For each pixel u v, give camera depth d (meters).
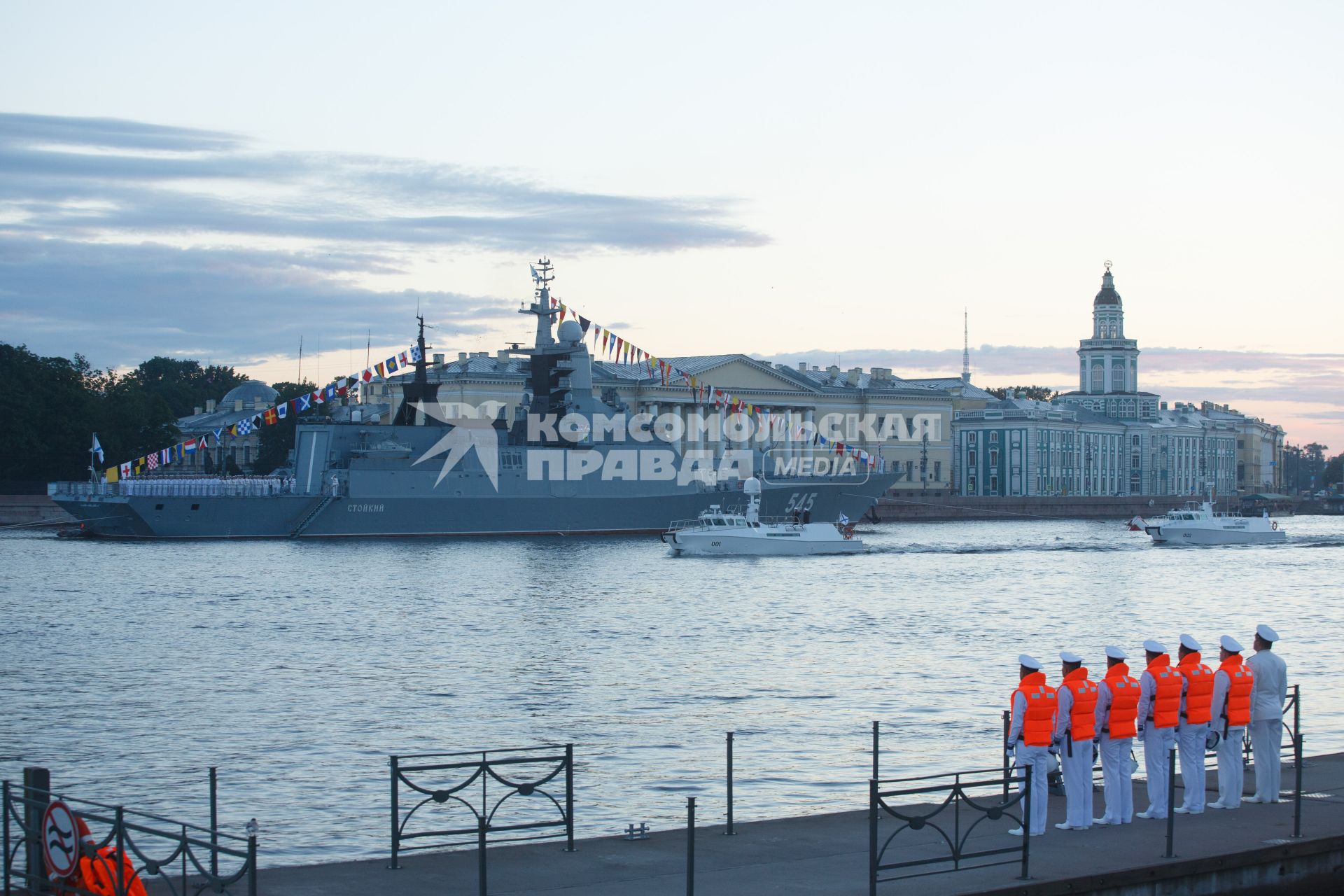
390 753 31.09
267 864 22.34
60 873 17.14
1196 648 21.08
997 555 96.56
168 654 46.91
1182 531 112.62
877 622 56.47
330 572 78.00
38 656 46.38
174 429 145.62
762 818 24.95
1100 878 17.16
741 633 52.72
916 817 16.91
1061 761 19.73
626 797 26.72
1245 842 18.80
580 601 64.19
